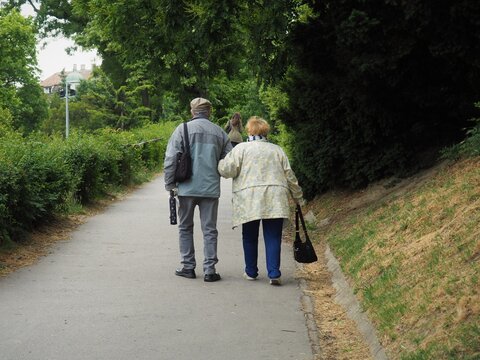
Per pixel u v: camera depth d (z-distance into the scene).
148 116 43.97
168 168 8.10
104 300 6.96
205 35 11.91
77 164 14.29
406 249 6.73
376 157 11.72
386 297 5.89
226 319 6.34
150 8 13.02
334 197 13.16
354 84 10.81
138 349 5.40
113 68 43.06
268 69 13.08
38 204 10.21
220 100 49.09
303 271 8.72
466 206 6.62
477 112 10.45
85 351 5.32
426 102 10.45
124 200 16.95
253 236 8.16
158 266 8.84
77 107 48.25
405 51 9.41
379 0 9.32
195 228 12.38
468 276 5.05
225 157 8.05
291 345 5.59
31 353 5.25
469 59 9.26
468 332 4.30
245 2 11.62
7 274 8.11
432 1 8.74
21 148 11.01
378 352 5.09
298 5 11.55
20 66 63.44
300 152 13.29
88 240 10.73
